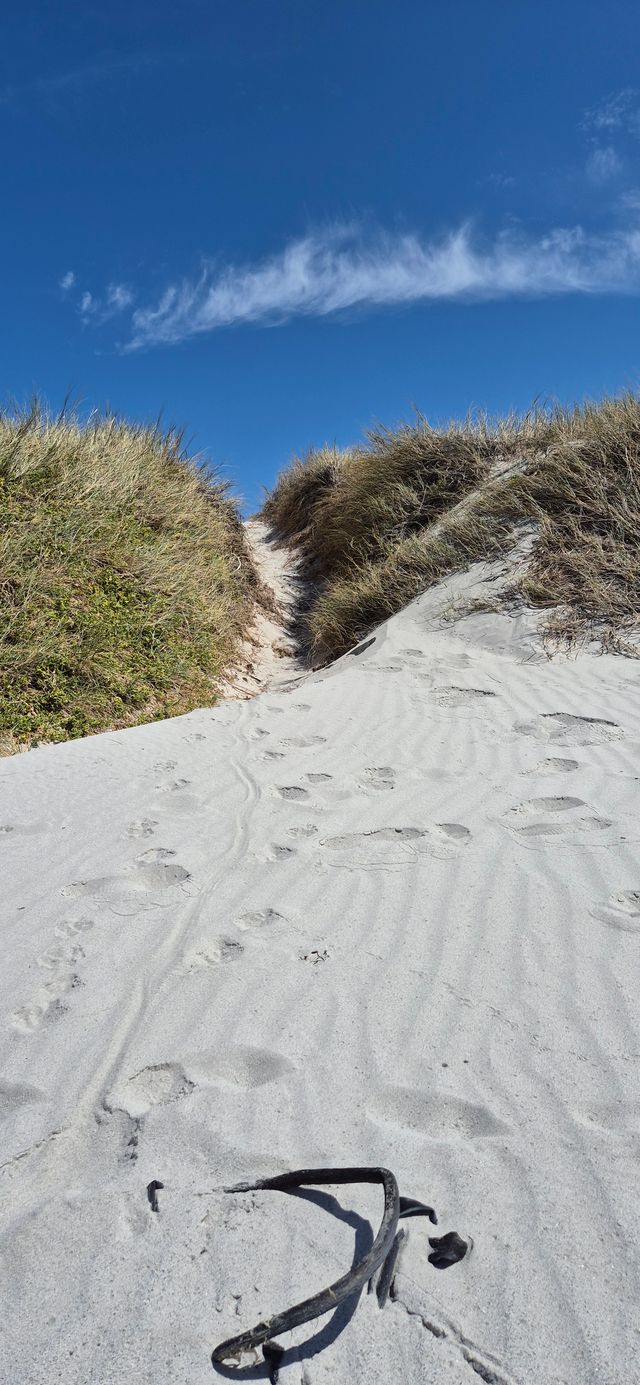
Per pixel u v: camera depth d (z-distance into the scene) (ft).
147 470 28.32
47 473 23.38
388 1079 5.81
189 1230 4.75
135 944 7.74
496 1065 5.85
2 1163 5.32
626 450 23.43
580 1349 3.93
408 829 9.91
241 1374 3.96
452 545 25.50
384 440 33.42
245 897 8.51
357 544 31.22
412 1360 3.97
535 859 8.84
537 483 24.66
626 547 21.34
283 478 45.16
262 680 25.11
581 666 17.56
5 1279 4.52
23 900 8.64
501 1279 4.31
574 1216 4.64
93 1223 4.84
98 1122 5.63
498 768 11.83
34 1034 6.55
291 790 11.47
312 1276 4.42
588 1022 6.21
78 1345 4.13
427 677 17.69
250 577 32.27
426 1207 4.75
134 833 10.17
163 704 19.63
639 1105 5.36
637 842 8.95
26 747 16.10
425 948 7.38
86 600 20.77
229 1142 5.36
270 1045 6.24
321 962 7.29
